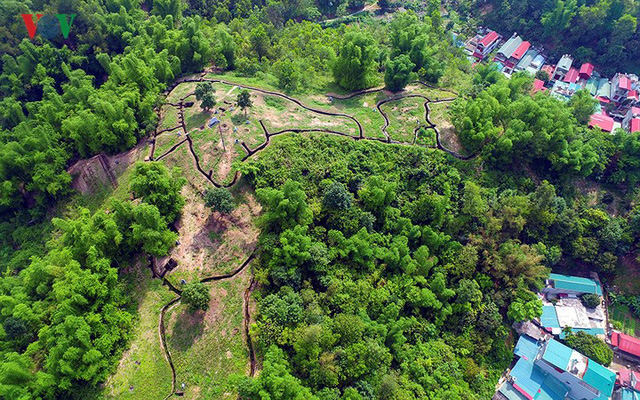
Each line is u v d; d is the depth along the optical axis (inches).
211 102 2108.8
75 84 2507.4
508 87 2331.4
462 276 1887.3
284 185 1689.2
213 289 1633.9
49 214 2188.7
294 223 1675.7
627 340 1916.8
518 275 1903.3
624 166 2343.8
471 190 1907.0
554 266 2183.8
